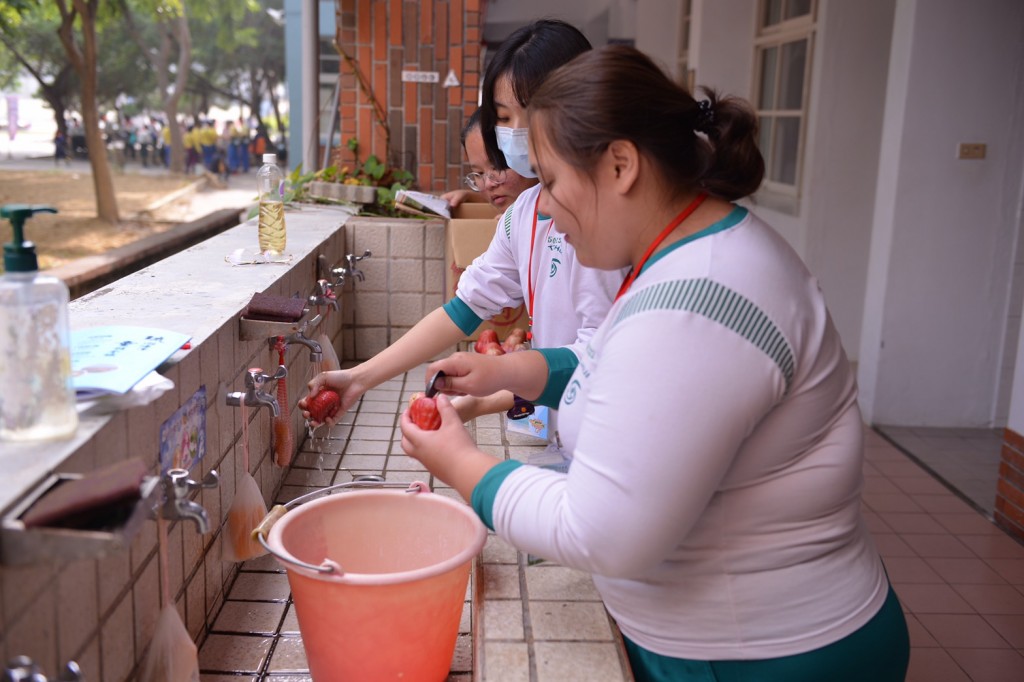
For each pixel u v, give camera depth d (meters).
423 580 1.12
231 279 1.87
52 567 0.86
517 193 1.86
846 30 4.93
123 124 24.81
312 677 1.23
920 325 4.34
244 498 1.45
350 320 3.06
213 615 1.44
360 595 1.11
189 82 24.75
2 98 22.94
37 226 12.37
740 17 6.25
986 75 4.09
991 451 4.14
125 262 9.80
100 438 0.97
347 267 2.76
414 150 4.17
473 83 4.12
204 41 23.33
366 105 4.11
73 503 0.78
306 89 4.78
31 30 18.62
